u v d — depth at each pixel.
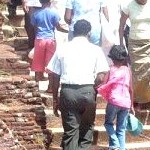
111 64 15.66
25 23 19.17
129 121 14.70
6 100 14.83
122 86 14.43
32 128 14.56
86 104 13.45
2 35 18.56
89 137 13.77
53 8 17.98
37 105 14.95
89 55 13.60
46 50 16.66
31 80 15.39
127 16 16.23
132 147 15.17
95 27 15.66
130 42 16.20
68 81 13.42
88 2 15.63
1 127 13.68
